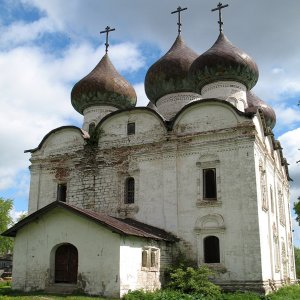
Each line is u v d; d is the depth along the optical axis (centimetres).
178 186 2589
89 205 2812
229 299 1983
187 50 3409
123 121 2870
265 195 2664
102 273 2061
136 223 2522
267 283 2345
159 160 2686
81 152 2938
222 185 2478
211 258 2423
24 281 2267
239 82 2997
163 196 2603
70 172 2950
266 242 2512
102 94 3328
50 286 2191
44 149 3100
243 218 2369
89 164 2889
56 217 2262
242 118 2533
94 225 2144
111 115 2905
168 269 2375
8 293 2178
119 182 2766
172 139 2656
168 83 3284
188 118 2675
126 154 2791
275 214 3014
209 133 2573
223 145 2534
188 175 2584
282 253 3241
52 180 3008
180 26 3581
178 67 3275
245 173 2431
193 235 2478
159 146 2702
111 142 2870
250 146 2459
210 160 2545
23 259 2305
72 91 3447
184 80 3269
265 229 2527
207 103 2636
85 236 2156
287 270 3359
